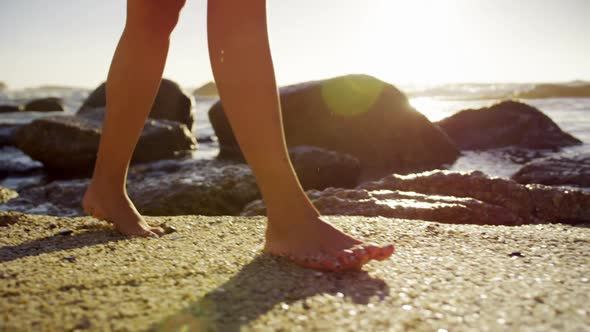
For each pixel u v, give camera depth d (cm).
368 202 307
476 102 2388
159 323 103
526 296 121
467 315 110
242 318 107
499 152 748
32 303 112
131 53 184
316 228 152
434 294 123
